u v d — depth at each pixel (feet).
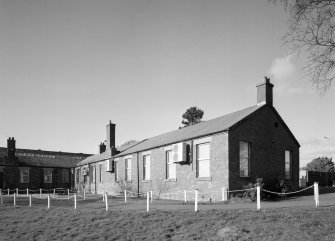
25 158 162.50
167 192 88.12
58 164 166.81
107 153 134.10
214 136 74.13
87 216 54.49
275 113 81.56
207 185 74.38
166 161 90.43
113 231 44.34
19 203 84.12
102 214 54.29
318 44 39.73
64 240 44.37
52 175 163.63
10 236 49.24
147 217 48.14
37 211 65.87
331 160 206.08
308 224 36.35
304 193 81.30
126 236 41.78
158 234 40.42
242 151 73.77
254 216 41.37
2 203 83.76
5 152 162.71
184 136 86.33
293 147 85.05
